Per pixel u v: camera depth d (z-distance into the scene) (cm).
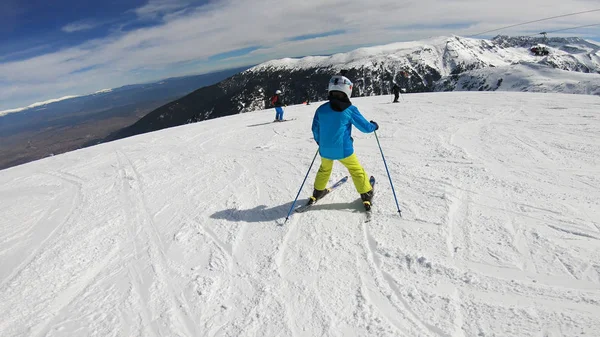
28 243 411
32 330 248
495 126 740
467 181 430
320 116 355
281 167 595
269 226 371
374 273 271
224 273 294
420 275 262
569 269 246
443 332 208
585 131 625
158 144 1013
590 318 202
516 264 259
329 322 226
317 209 396
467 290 240
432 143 643
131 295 278
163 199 504
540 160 489
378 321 222
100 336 235
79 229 428
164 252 342
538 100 1048
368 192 373
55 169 847
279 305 247
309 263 294
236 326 231
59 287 301
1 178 839
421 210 364
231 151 789
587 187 380
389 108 1277
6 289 304
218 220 402
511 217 328
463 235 307
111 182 644
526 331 200
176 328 235
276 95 1257
